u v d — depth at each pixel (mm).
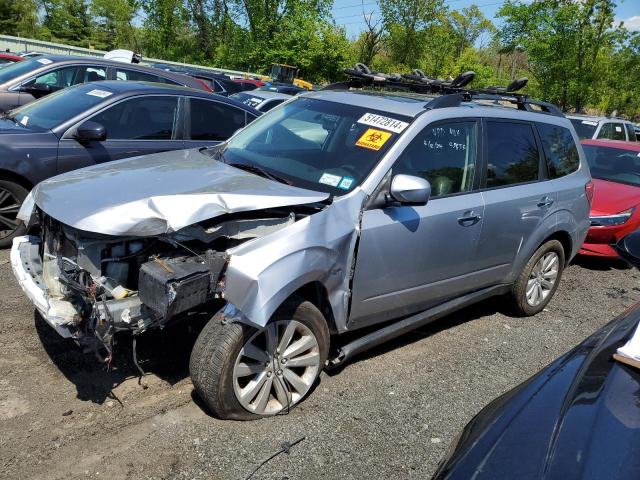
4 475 2785
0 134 5488
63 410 3314
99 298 3002
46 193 3408
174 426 3266
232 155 4277
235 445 3152
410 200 3566
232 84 16906
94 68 9117
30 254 3668
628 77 28547
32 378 3578
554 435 1918
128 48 54781
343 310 3592
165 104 6488
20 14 49938
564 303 6156
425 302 4258
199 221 3061
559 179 5270
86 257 3057
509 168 4723
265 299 2961
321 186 3732
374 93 4691
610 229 7152
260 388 3316
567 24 25938
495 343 4891
